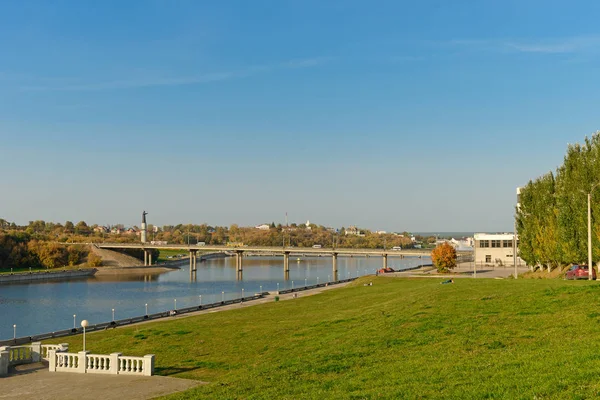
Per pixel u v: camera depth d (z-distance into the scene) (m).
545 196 94.12
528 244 103.81
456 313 39.06
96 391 29.19
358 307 62.00
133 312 117.81
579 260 73.75
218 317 71.81
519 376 20.67
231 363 36.78
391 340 33.53
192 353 43.66
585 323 29.42
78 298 143.88
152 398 27.41
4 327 99.44
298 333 45.62
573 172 75.12
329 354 32.16
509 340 28.56
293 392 24.00
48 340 69.00
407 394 20.47
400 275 139.75
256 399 23.42
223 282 195.38
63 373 34.03
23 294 153.75
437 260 139.38
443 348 29.00
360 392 21.98
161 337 55.06
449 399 19.08
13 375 33.50
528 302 38.72
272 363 33.12
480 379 21.28
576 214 73.00
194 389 27.95
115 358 34.03
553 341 26.61
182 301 137.12
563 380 19.09
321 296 90.94
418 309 43.91
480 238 178.62
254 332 51.03
